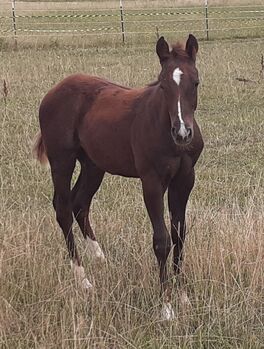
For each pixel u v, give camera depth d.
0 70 15.23
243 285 4.96
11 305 4.62
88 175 5.91
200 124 10.18
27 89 13.09
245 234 5.34
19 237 5.51
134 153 4.86
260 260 4.99
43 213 6.56
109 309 4.68
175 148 4.59
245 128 9.91
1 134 9.76
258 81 13.13
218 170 8.04
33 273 4.98
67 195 5.77
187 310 4.65
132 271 5.21
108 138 5.15
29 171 8.09
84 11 29.39
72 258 5.48
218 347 4.36
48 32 23.20
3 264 4.98
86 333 4.34
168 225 5.91
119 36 21.62
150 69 14.62
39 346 4.16
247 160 8.48
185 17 26.33
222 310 4.59
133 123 4.89
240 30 22.66
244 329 4.47
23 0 36.28
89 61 16.52
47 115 5.72
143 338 4.42
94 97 5.45
